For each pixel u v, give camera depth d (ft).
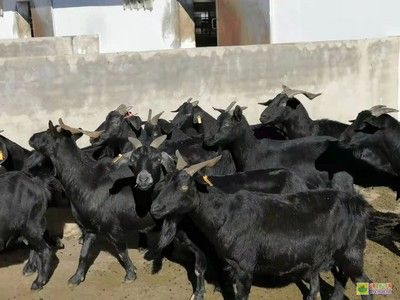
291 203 24.31
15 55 56.44
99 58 41.29
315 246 24.07
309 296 26.27
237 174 28.19
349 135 32.07
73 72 40.70
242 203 23.97
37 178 29.86
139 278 29.91
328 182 32.55
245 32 63.36
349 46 50.80
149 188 27.25
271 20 59.21
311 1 57.52
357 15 55.42
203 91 45.29
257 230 23.66
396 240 33.12
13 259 32.94
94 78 41.34
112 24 72.54
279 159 33.68
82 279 29.58
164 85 43.75
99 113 41.88
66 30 74.59
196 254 26.91
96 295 28.27
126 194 28.73
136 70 42.57
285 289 27.96
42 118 40.34
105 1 72.13
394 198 40.37
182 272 30.53
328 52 49.96
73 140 29.53
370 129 31.24
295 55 48.49
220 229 23.75
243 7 63.10
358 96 52.16
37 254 29.68
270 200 24.27
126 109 37.52
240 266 23.81
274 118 38.50
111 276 30.27
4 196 28.32
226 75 45.93
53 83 40.27
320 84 50.11
